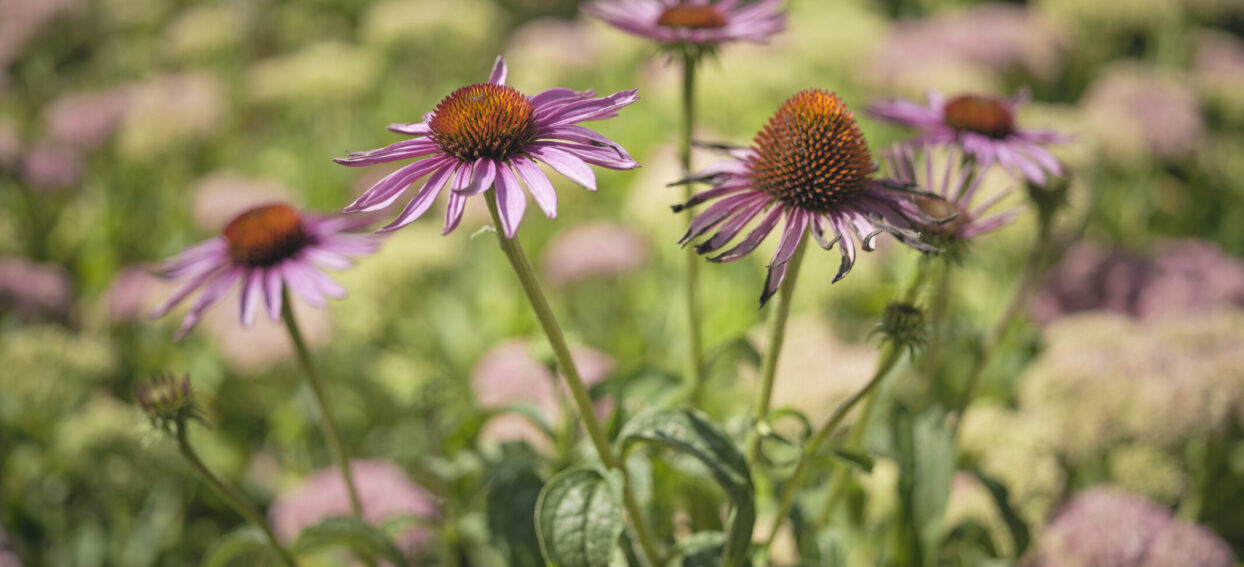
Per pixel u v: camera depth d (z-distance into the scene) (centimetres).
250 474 120
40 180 151
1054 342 112
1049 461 104
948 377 115
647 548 91
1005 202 119
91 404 117
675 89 151
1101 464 110
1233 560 103
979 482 100
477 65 209
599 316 131
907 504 95
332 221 99
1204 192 146
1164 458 107
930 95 102
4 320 131
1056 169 97
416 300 130
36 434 117
